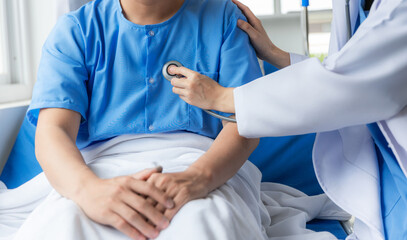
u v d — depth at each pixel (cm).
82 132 101
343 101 71
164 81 98
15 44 176
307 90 72
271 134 78
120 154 95
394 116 74
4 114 142
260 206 102
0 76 169
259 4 289
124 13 101
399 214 79
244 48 104
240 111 78
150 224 72
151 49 98
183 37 101
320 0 287
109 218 71
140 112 97
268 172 147
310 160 146
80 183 77
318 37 290
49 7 179
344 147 92
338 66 71
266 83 77
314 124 74
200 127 98
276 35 258
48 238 67
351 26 100
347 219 127
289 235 101
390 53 69
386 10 72
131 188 74
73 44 99
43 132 89
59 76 96
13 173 137
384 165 89
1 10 172
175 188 74
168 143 94
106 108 98
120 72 98
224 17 105
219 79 100
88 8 104
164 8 100
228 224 69
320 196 126
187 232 67
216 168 82
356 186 88
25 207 105
